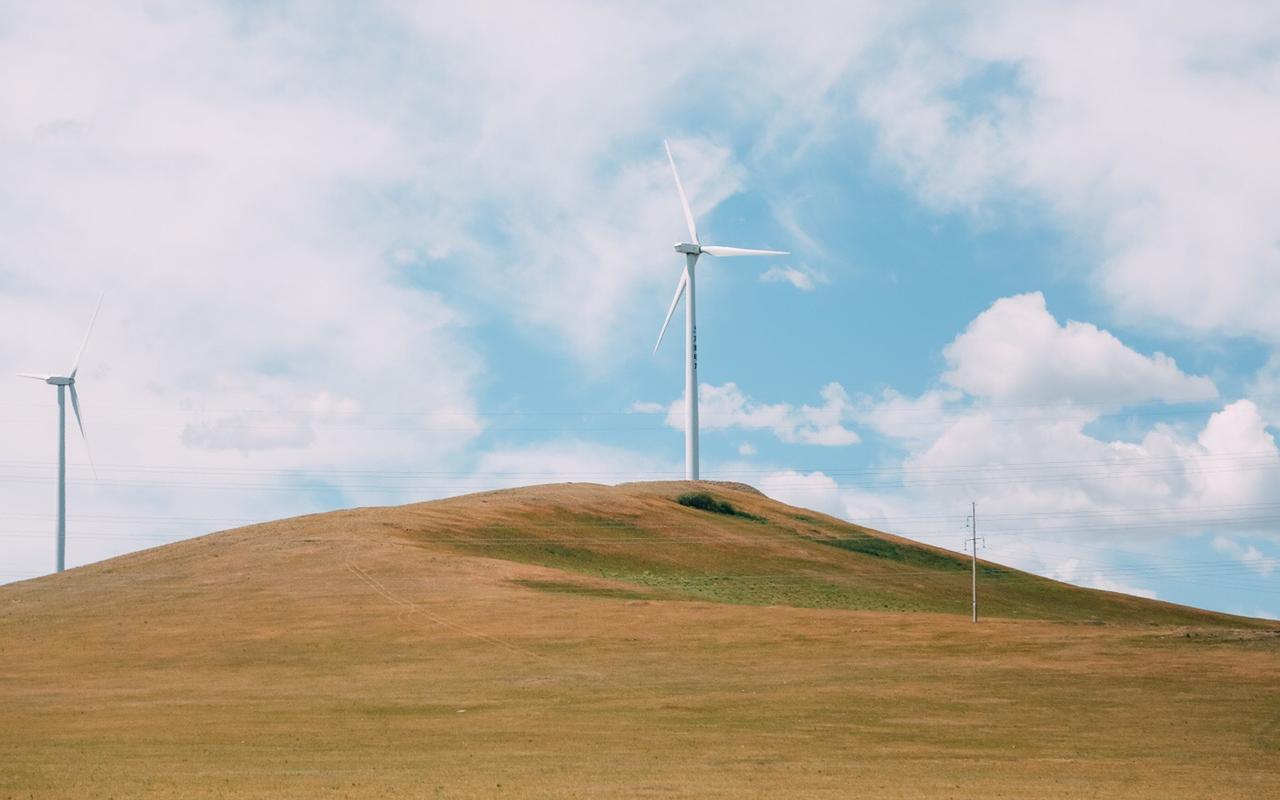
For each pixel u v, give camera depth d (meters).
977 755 48.94
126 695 64.44
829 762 46.84
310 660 74.44
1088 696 63.00
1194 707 60.16
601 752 48.88
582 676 69.00
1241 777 44.78
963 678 68.00
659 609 89.94
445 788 40.28
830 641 79.44
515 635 80.94
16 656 77.94
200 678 69.75
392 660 74.12
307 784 40.91
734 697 62.91
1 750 48.62
